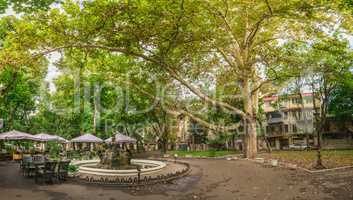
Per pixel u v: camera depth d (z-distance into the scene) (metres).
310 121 60.62
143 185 15.12
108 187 14.73
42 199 12.23
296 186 13.97
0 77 29.50
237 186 14.75
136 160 28.23
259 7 22.34
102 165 23.08
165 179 16.34
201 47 19.31
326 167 18.89
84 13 15.05
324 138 56.06
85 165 24.03
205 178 17.28
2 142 38.31
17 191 13.64
